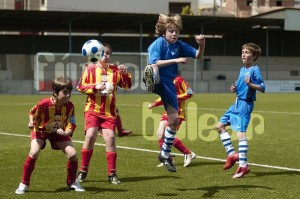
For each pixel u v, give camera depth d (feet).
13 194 34.40
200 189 36.22
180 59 35.24
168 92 37.06
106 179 39.75
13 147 57.41
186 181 39.04
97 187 36.88
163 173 42.29
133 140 64.69
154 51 36.47
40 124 34.76
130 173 42.22
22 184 35.01
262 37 300.40
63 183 37.96
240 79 41.96
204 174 41.93
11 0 296.92
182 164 46.88
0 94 205.77
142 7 309.63
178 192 35.24
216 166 45.80
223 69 291.38
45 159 48.26
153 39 290.97
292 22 246.27
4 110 116.26
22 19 220.43
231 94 215.10
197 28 260.21
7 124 84.94
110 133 38.37
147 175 41.39
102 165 45.75
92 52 39.37
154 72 35.14
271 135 70.13
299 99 171.53
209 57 288.51
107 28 253.44
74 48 274.77
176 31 36.76
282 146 59.06
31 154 34.86
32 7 301.22
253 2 385.70
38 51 269.23
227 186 37.27
